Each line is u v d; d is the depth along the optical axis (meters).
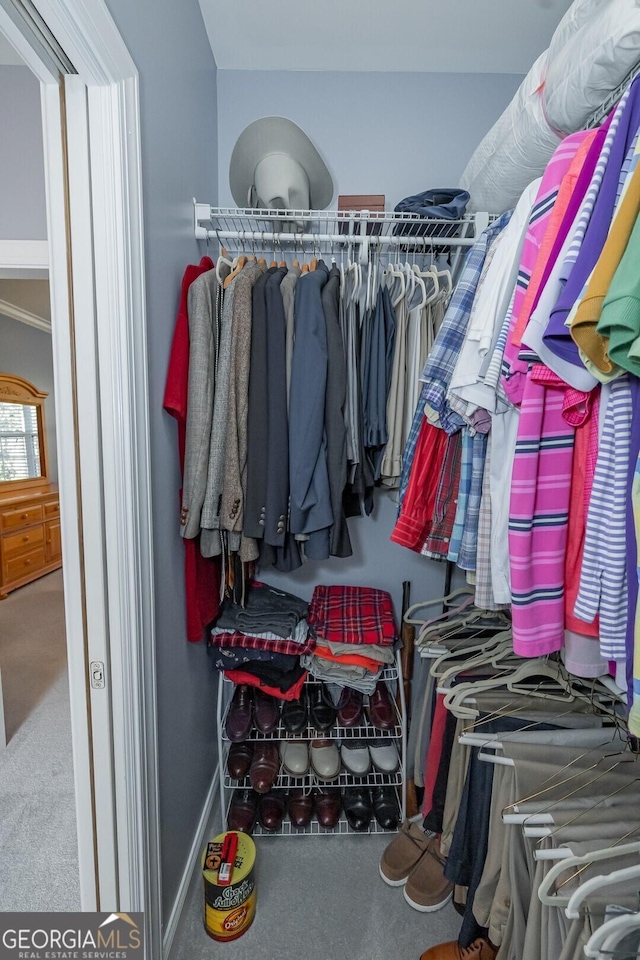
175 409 1.08
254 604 1.54
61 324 0.82
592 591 0.67
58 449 0.84
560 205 0.70
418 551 1.18
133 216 0.85
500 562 0.86
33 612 3.30
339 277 1.33
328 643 1.49
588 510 0.67
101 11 0.70
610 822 0.76
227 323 1.20
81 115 0.78
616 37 0.69
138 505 0.90
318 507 1.18
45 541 4.21
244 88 1.63
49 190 0.79
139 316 0.88
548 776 0.87
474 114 1.67
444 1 1.36
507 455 0.85
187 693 1.28
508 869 0.90
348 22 1.43
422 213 1.36
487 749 0.97
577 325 0.59
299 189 1.40
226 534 1.25
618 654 0.64
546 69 0.92
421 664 1.48
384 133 1.66
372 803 1.53
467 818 1.05
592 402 0.70
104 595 0.87
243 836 1.29
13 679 2.41
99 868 0.94
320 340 1.17
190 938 1.19
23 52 0.69
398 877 1.33
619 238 0.55
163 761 1.09
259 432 1.18
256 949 1.17
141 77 0.92
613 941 0.58
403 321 1.35
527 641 0.74
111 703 0.90
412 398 1.40
